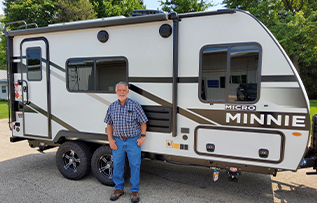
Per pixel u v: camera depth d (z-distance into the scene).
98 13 20.53
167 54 2.92
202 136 2.84
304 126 2.45
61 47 3.50
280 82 2.51
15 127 3.96
